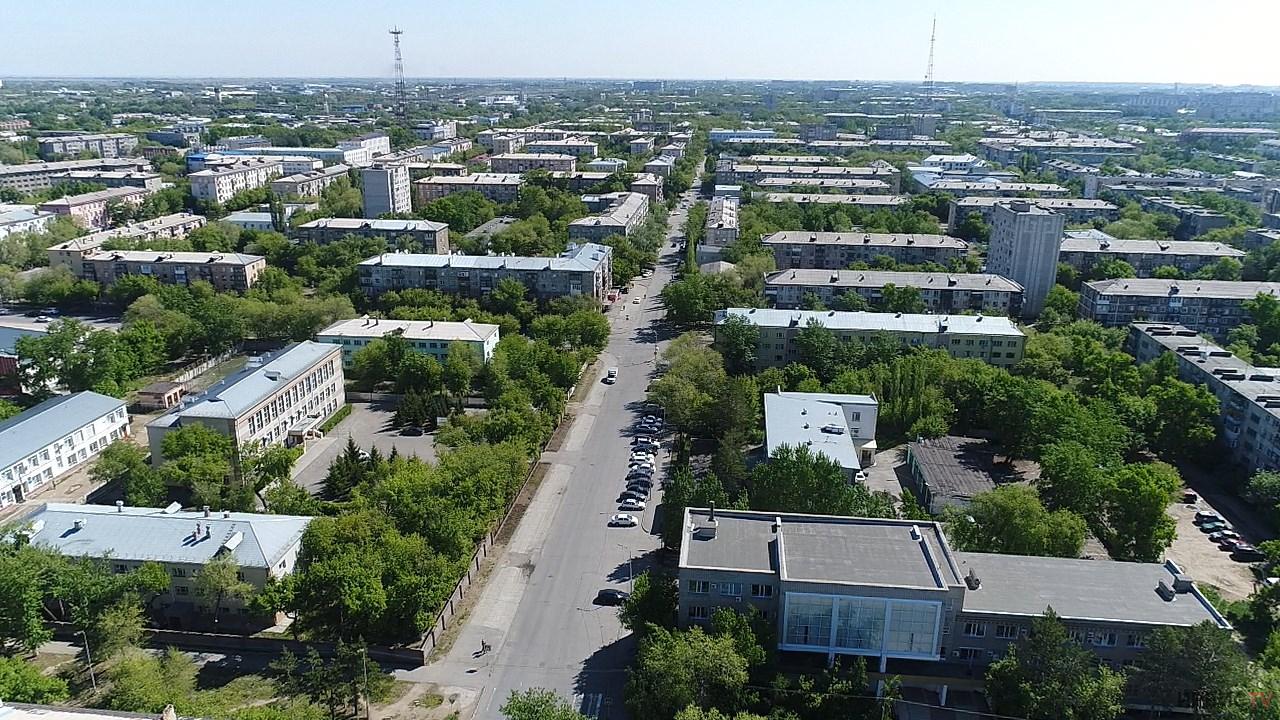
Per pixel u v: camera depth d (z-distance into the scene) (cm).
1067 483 17412
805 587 12825
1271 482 18738
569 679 13825
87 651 14012
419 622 14200
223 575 14662
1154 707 12425
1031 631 12788
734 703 12188
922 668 13050
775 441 19112
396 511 16550
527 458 19862
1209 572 17100
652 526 18575
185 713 12494
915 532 14300
